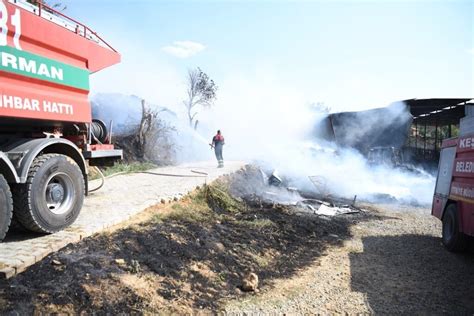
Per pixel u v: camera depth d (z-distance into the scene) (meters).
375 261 7.28
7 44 4.74
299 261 7.09
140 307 4.20
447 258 7.59
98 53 6.67
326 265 6.93
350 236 9.19
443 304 5.43
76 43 6.06
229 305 4.89
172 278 5.04
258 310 4.87
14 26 4.82
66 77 5.84
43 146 5.23
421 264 7.18
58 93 5.69
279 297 5.36
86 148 6.89
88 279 4.25
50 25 5.46
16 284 3.84
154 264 5.12
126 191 9.22
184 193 9.22
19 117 4.94
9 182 4.78
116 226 6.15
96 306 3.94
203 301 4.81
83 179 5.97
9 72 4.76
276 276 6.21
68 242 5.05
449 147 8.72
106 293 4.16
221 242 6.85
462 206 7.57
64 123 6.11
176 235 6.32
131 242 5.49
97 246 5.14
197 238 6.59
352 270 6.71
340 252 7.81
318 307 5.14
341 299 5.45
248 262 6.48
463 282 6.31
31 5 5.25
